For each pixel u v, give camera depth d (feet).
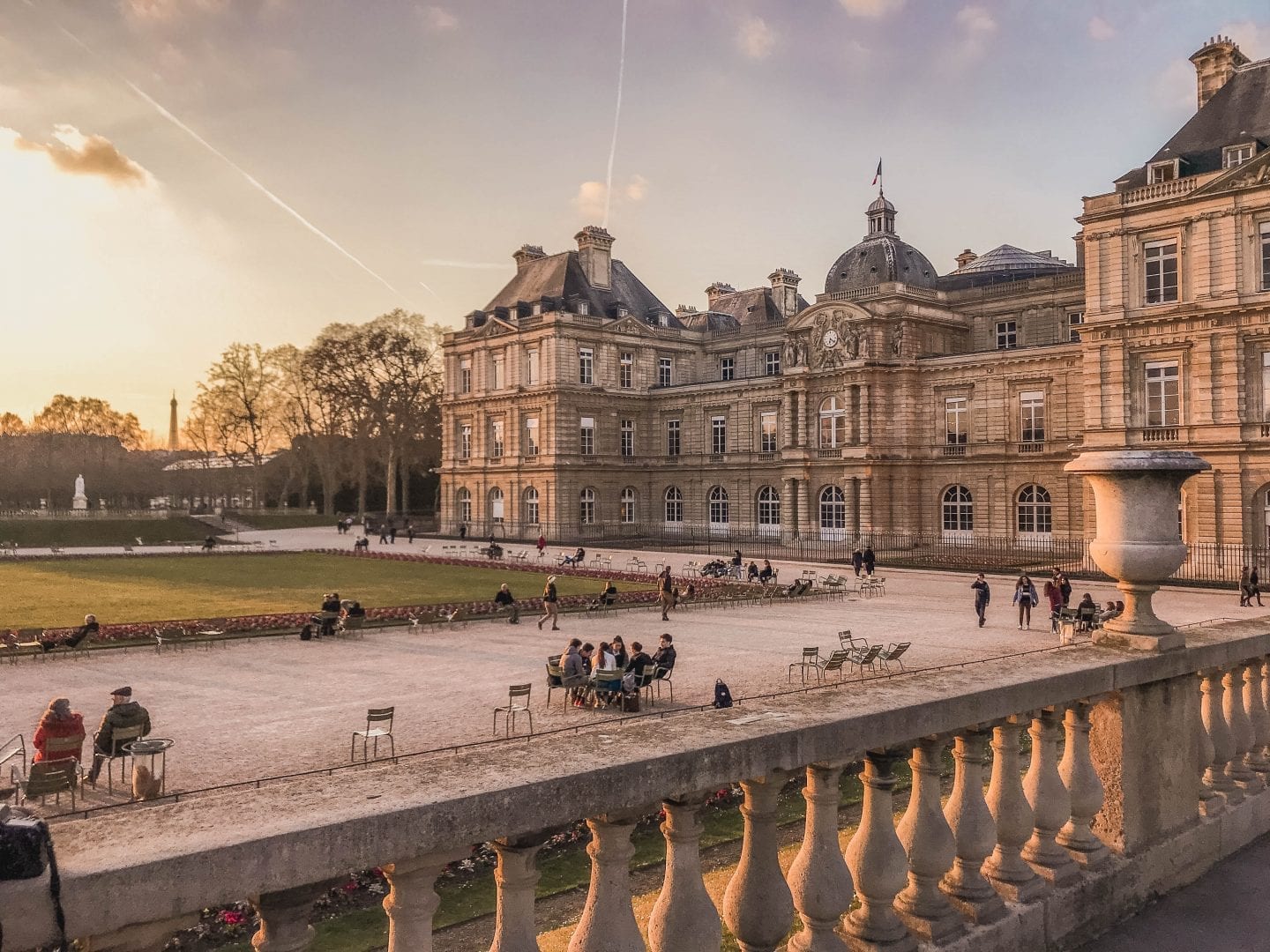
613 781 14.84
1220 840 28.09
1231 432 160.35
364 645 103.60
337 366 368.89
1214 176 161.07
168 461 555.28
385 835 12.62
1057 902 22.30
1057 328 239.09
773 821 17.78
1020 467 221.87
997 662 24.57
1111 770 25.17
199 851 11.29
